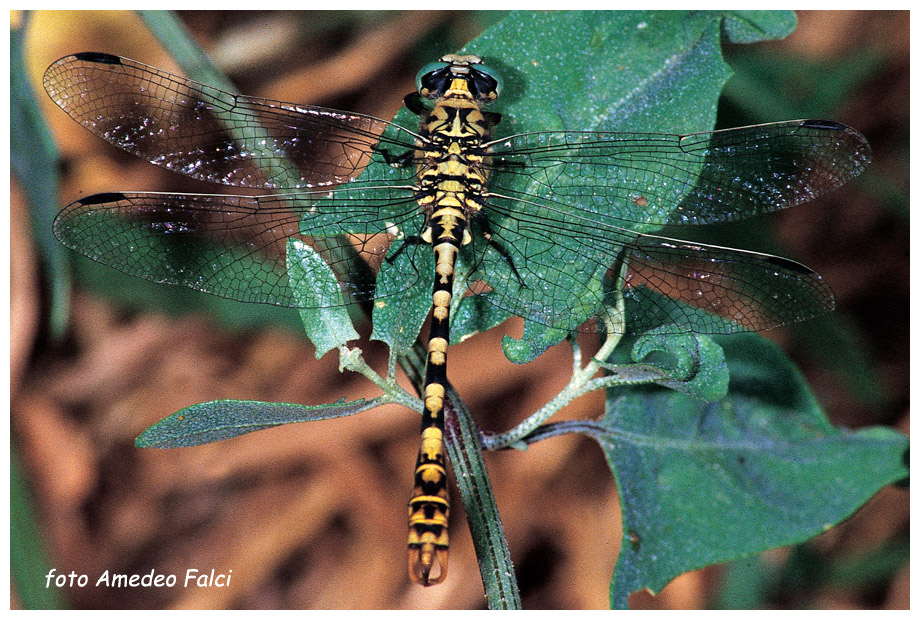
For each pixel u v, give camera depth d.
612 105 0.26
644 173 0.26
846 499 0.26
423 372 0.26
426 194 0.26
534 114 0.26
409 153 0.26
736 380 0.26
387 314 0.25
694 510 0.26
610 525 0.30
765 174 0.26
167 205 0.26
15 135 0.27
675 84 0.26
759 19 0.26
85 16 0.28
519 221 0.26
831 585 0.30
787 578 0.30
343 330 0.25
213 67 0.27
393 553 0.30
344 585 0.30
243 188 0.27
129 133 0.27
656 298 0.26
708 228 0.29
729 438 0.26
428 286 0.26
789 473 0.26
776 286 0.26
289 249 0.25
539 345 0.25
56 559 0.30
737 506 0.26
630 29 0.26
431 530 0.25
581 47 0.26
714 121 0.25
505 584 0.25
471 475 0.25
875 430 0.26
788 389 0.26
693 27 0.26
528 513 0.30
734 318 0.26
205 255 0.26
